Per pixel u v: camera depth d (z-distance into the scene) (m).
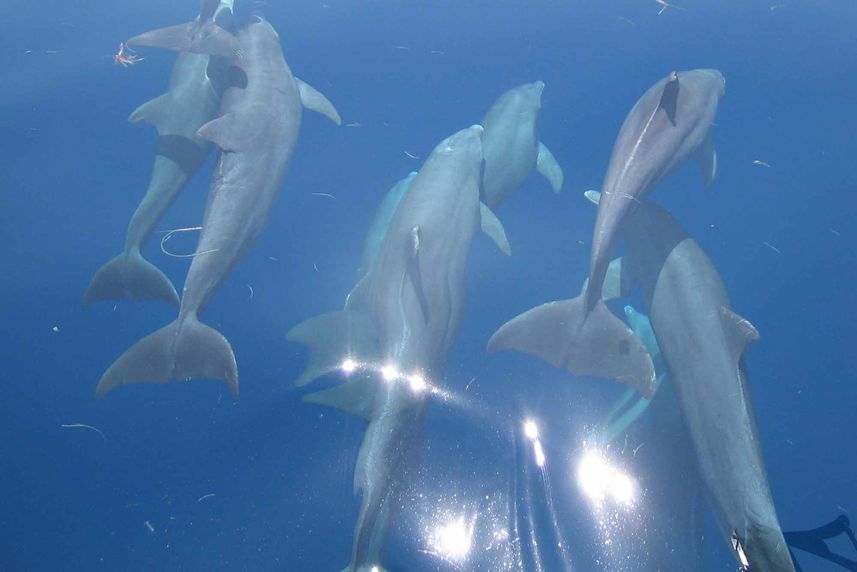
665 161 4.79
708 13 6.37
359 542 3.74
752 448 3.98
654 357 4.73
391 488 3.93
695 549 4.04
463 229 4.79
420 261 4.54
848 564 4.11
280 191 5.01
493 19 6.39
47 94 5.77
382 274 4.59
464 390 4.48
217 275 4.62
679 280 4.50
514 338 4.50
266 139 4.96
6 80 5.81
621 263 4.90
